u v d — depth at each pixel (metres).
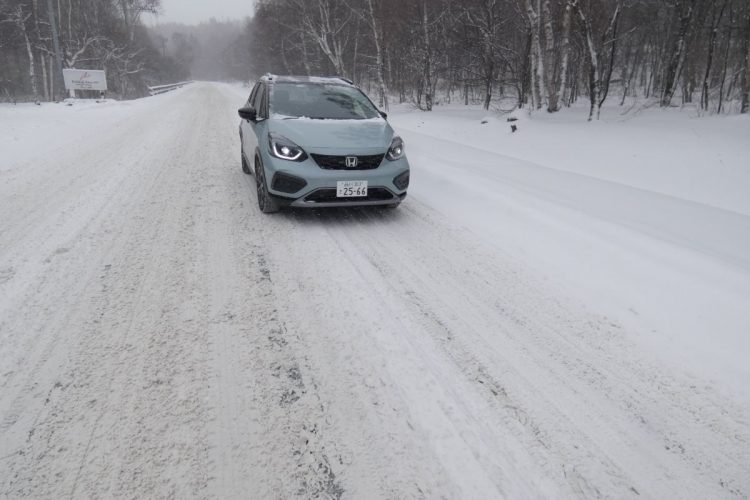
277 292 3.24
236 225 4.59
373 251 4.02
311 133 4.60
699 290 3.36
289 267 3.65
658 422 2.14
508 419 2.13
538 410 2.19
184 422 2.05
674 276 3.58
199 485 1.74
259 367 2.43
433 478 1.80
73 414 2.07
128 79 49.62
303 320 2.89
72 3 36.53
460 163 7.89
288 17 32.53
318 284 3.38
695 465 1.91
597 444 2.01
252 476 1.79
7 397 2.17
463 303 3.17
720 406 2.25
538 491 1.76
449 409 2.17
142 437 1.96
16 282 3.31
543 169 7.59
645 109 16.55
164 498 1.68
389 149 4.66
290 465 1.84
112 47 39.62
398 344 2.67
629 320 3.00
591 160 8.16
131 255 3.81
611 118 13.41
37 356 2.48
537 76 15.98
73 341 2.62
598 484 1.80
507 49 17.28
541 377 2.43
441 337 2.76
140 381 2.30
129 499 1.67
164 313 2.93
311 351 2.58
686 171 6.91
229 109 18.83
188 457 1.87
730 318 2.99
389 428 2.04
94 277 3.41
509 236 4.45
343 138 4.57
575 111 16.17
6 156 8.05
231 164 7.64
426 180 6.61
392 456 1.90
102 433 1.97
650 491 1.78
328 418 2.09
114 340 2.63
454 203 5.51
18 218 4.70
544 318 3.01
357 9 23.55
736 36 19.19
